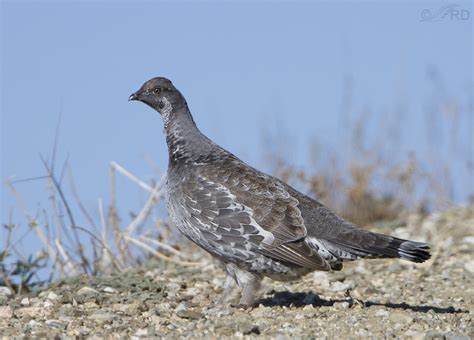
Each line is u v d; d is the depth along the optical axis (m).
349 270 21.61
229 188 16.67
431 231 26.09
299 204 16.69
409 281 20.03
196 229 16.89
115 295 17.70
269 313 16.25
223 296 17.25
